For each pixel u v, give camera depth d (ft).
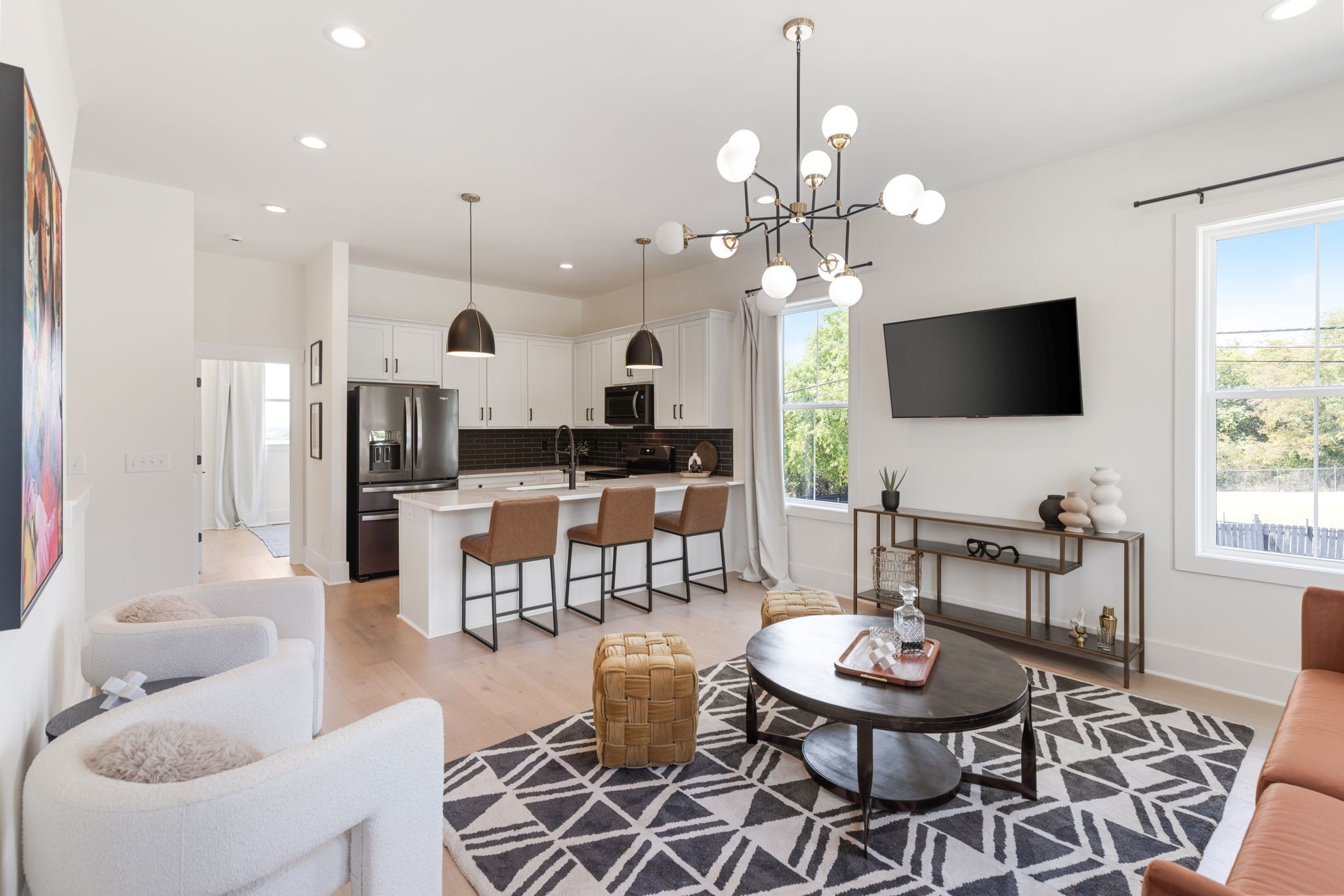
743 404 17.30
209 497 26.61
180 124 10.06
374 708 9.47
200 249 17.19
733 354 17.95
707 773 7.68
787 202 13.64
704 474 18.56
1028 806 6.97
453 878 5.94
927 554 13.78
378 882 4.19
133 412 12.30
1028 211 12.00
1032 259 11.96
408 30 7.66
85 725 4.16
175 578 12.73
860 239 14.76
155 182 12.41
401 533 13.91
